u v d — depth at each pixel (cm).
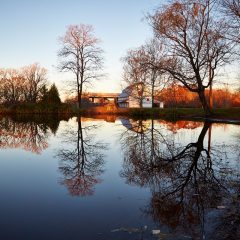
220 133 2150
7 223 625
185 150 1494
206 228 589
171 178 966
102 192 827
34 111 5053
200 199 755
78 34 5000
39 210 697
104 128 2717
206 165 1142
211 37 2862
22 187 882
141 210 689
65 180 959
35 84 8544
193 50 3003
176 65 3022
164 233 568
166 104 7050
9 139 1939
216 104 6925
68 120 3862
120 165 1176
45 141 1861
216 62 3017
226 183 891
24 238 556
